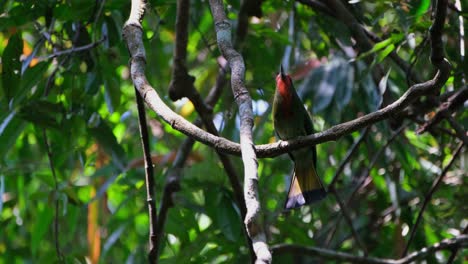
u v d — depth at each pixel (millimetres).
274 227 11688
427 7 8859
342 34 10328
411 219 11430
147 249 11453
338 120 10391
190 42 12211
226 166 9477
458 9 8758
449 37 9969
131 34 7066
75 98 9953
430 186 11664
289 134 8867
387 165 11797
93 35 9727
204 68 13383
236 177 9555
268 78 11289
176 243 12406
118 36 9688
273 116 8875
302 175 7664
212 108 10266
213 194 10039
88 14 9664
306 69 11875
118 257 11977
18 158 12336
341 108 10391
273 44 12453
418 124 10188
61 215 11695
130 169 11016
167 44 13609
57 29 10688
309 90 10688
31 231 12242
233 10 12281
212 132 10016
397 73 10766
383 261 10086
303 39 12500
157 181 11078
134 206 11656
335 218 12531
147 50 10000
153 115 12227
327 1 10312
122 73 13164
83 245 12227
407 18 9031
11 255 12539
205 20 12188
